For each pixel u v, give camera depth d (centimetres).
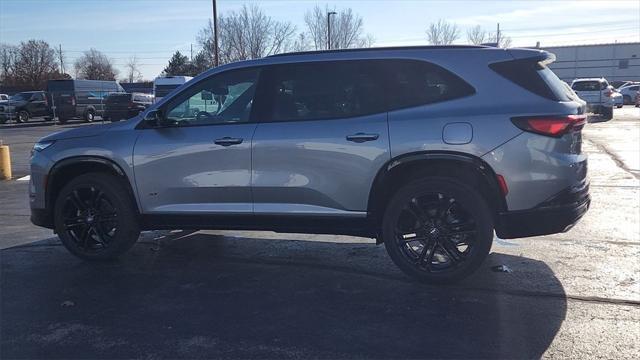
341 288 500
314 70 515
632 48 7631
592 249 596
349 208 501
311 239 668
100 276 546
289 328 419
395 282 512
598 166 1183
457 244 489
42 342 402
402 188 490
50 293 501
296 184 509
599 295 469
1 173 1213
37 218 596
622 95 4081
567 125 461
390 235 497
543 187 461
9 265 585
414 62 493
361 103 500
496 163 461
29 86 6719
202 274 547
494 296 471
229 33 4503
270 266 568
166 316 445
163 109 548
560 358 365
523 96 469
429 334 404
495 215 479
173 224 555
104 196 569
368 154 486
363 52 509
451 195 478
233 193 528
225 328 421
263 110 523
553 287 488
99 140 563
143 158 546
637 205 807
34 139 2294
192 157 534
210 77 542
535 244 618
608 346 380
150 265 579
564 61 8000
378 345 389
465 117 468
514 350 377
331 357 373
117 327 426
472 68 482
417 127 476
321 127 501
